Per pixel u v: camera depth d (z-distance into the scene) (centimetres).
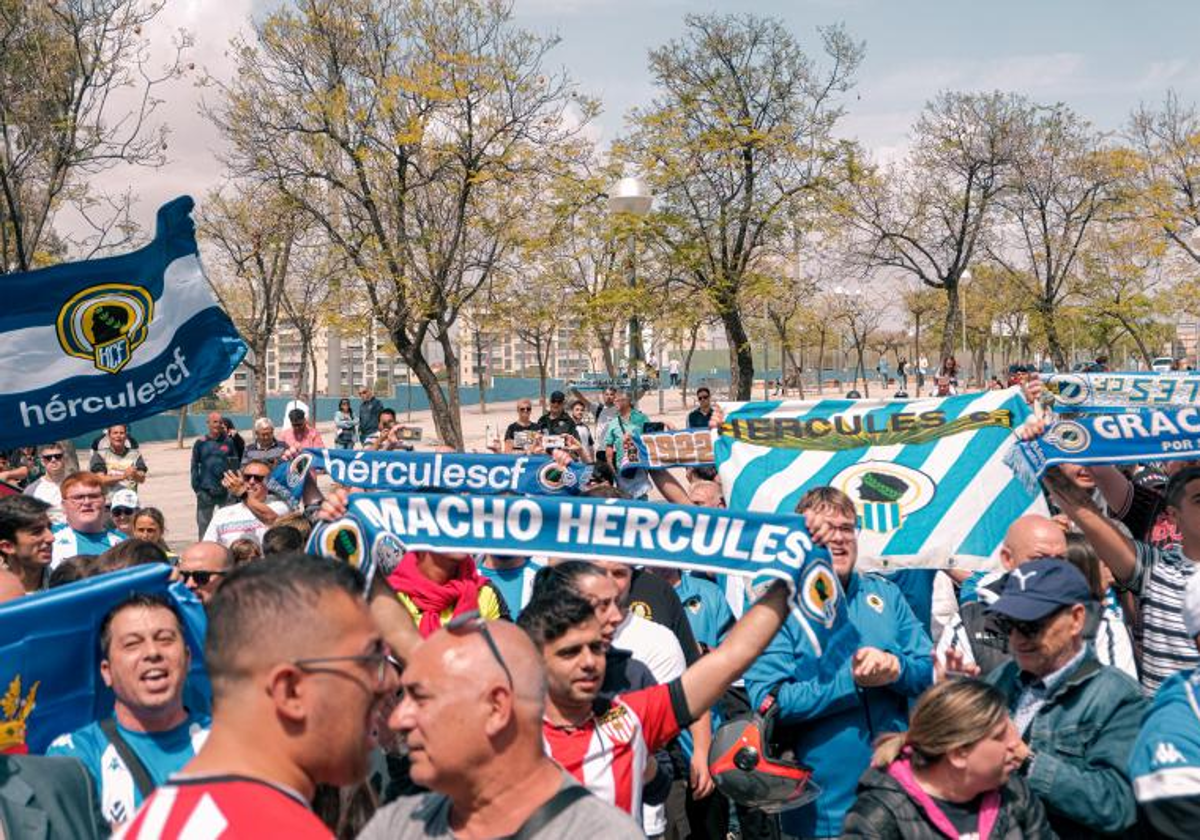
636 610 566
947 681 377
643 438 830
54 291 662
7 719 379
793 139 2712
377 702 253
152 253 682
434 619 514
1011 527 524
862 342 5981
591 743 393
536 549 400
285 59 2252
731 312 2838
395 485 673
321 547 396
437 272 2303
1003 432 587
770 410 623
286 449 1561
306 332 3797
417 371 2338
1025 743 411
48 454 1093
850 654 500
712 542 395
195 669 418
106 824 373
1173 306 3978
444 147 2272
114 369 674
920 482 582
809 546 392
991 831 374
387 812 296
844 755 498
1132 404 718
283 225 2905
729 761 476
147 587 408
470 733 267
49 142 1841
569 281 3112
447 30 2258
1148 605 525
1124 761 393
